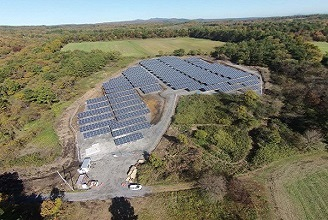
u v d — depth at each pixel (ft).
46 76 404.36
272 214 156.56
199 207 163.43
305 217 153.58
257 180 184.24
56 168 215.92
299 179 183.11
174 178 187.62
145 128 250.98
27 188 198.39
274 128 232.73
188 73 382.63
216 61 455.63
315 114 248.32
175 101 298.35
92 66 436.35
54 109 314.35
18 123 292.61
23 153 242.99
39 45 630.33
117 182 190.29
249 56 416.87
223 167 197.57
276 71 366.22
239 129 236.22
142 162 208.13
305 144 214.07
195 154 207.82
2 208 164.14
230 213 158.30
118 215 162.40
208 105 281.33
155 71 409.28
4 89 370.53
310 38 490.90
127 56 529.04
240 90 314.55
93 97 341.41
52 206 160.97
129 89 342.44
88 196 179.73
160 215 160.25
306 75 324.39
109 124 262.67
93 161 215.31
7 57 572.92
